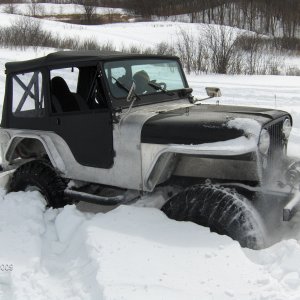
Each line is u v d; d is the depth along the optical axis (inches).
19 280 137.4
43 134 194.1
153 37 1275.8
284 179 165.5
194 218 151.5
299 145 202.1
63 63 184.9
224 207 146.5
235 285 121.8
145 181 166.4
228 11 1723.7
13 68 205.9
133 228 152.1
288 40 1086.4
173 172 173.9
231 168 165.8
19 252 154.0
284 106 410.6
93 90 179.0
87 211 199.2
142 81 186.4
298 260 128.0
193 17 1878.7
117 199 175.3
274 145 165.8
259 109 179.3
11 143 206.5
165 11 2089.1
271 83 592.4
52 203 191.9
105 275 128.2
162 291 120.9
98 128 176.2
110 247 142.3
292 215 146.1
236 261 131.0
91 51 199.2
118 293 120.3
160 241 143.7
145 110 179.2
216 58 745.6
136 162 167.8
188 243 141.3
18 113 205.9
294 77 669.3
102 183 180.2
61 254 154.8
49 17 1952.5
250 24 1541.6
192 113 171.3
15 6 2027.6
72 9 2128.4
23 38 959.0
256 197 156.4
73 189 190.5
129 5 2204.7
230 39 786.8
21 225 172.6
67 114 185.2
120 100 174.9
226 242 139.4
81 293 126.2
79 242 153.0
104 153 176.2
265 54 937.5
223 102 432.1
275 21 1565.0
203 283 123.7
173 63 206.2
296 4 1576.0
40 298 128.5
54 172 196.2
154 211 159.9
